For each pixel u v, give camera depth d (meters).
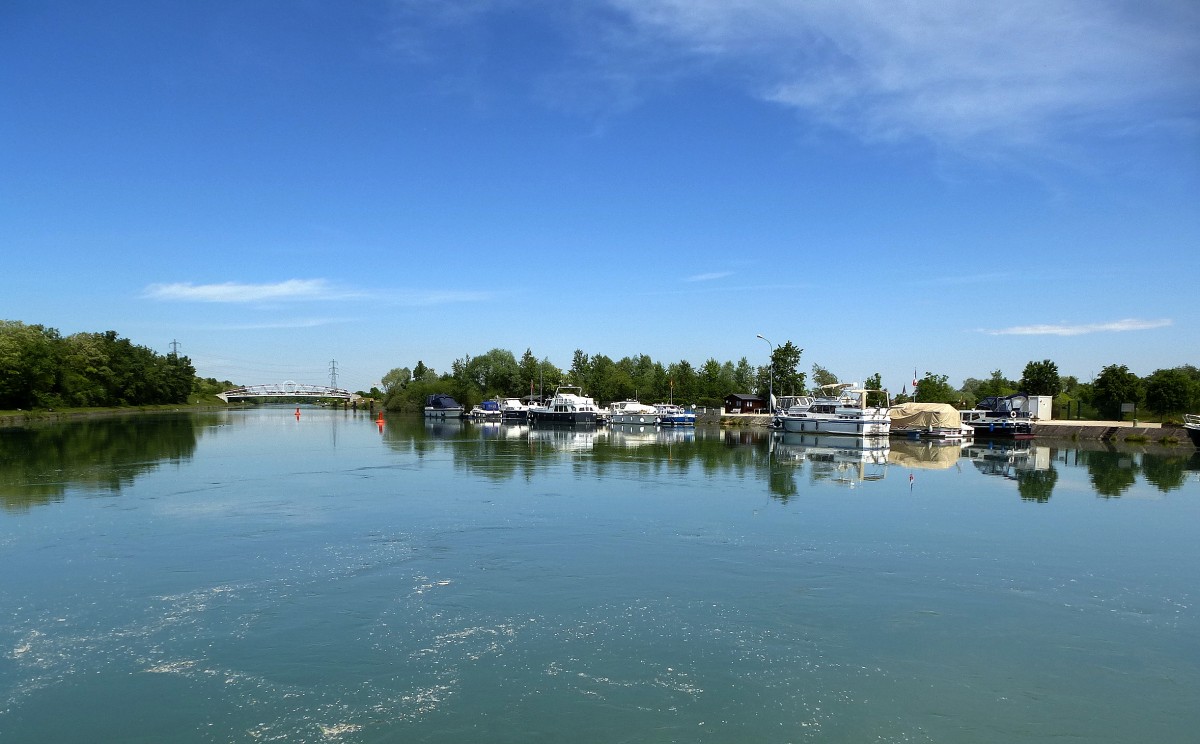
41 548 24.61
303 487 37.78
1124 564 23.17
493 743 12.41
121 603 19.12
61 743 12.44
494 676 14.88
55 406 121.69
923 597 19.84
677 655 15.97
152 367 169.00
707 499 34.25
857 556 23.92
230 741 12.47
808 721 13.23
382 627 17.48
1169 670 15.40
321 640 16.70
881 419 76.25
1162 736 12.84
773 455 57.09
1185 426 68.12
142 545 25.05
